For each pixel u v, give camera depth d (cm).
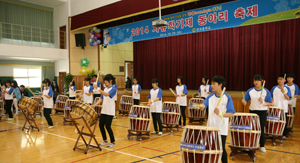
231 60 1098
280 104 508
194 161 262
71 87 916
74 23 1164
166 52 1327
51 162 379
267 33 995
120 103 885
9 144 493
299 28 920
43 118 842
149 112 525
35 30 1318
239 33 1075
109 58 1330
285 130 514
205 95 709
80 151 438
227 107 283
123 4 916
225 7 746
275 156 399
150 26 947
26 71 1412
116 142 500
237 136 383
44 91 650
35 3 1302
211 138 261
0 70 1306
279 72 971
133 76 1480
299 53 918
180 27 855
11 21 1240
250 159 387
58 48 1248
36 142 507
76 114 397
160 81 1352
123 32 1048
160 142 499
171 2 768
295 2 618
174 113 590
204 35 1176
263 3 672
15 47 1096
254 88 417
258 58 1026
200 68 1196
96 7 1073
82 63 1249
